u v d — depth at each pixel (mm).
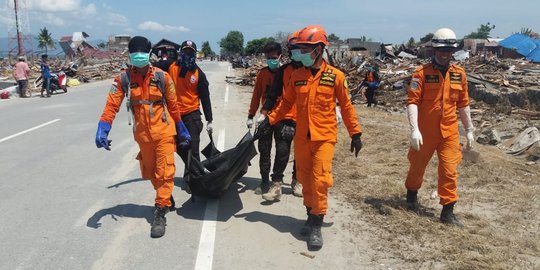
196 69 5789
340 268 4078
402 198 5770
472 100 17516
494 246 4445
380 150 8367
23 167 7348
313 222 4496
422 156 5090
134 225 5012
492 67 28594
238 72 42594
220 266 4109
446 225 4918
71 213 5352
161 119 4754
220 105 16375
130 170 7234
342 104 4504
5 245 4492
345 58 29609
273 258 4266
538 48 43469
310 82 4391
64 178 6762
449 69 4863
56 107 15430
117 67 40094
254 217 5258
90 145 9055
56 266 4086
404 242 4547
